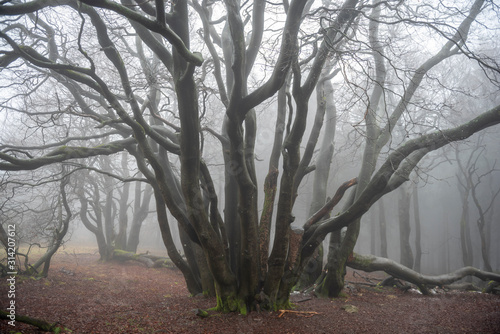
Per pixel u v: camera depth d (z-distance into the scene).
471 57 9.02
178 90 8.12
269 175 11.23
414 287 17.56
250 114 10.47
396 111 14.29
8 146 13.34
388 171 10.39
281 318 9.45
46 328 7.09
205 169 9.87
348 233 14.02
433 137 10.96
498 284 16.92
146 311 9.92
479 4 12.79
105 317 8.91
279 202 9.50
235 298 9.94
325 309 11.32
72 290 12.89
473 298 15.18
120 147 11.91
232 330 8.25
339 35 11.68
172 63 9.08
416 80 13.69
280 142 11.50
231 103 8.53
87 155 11.11
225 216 12.02
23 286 12.17
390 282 18.00
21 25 12.34
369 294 15.37
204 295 12.29
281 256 9.77
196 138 8.68
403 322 10.12
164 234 12.66
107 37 9.05
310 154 11.62
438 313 11.62
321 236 10.95
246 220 9.45
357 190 14.09
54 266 19.69
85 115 9.91
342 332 8.63
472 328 9.54
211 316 9.38
